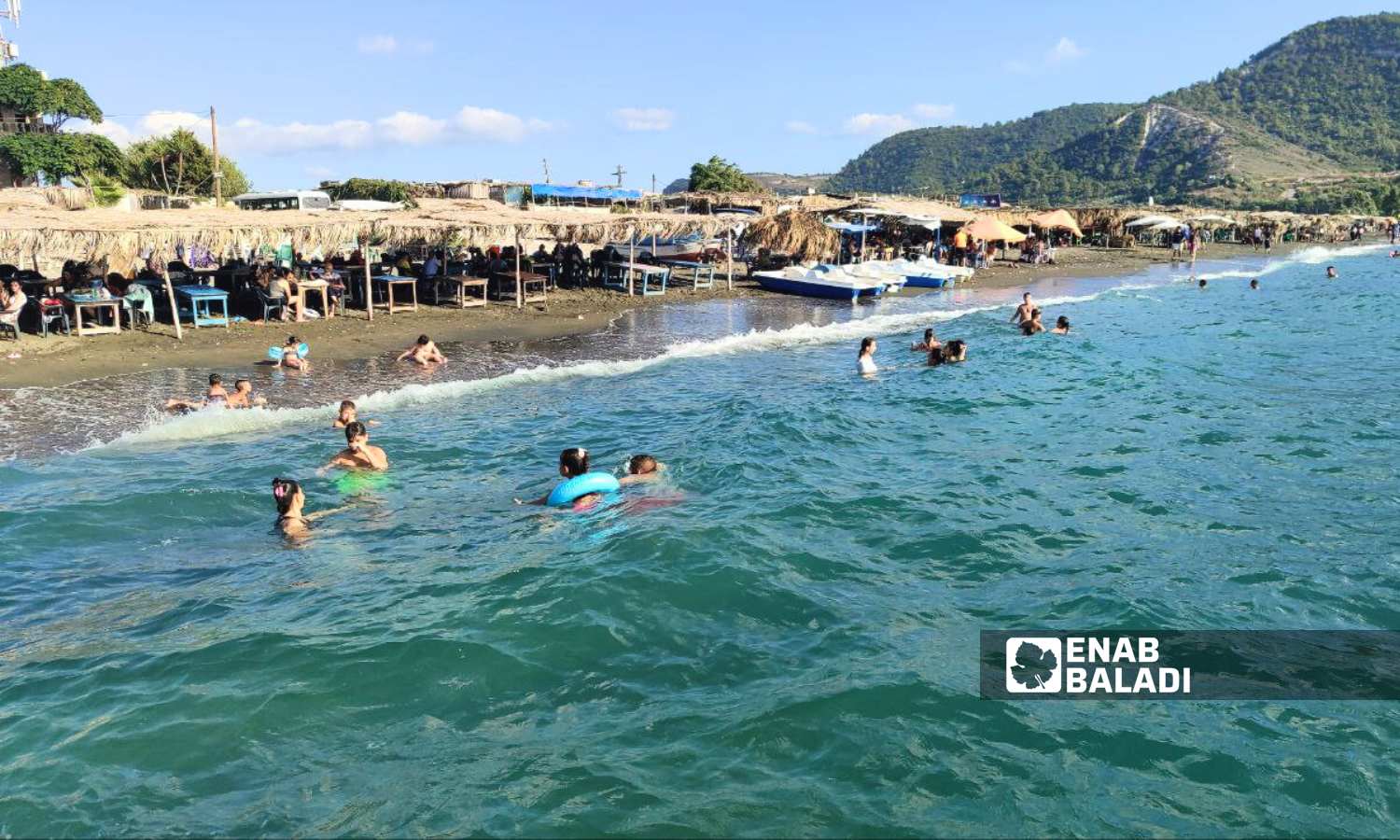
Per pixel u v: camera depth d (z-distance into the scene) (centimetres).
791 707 618
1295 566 888
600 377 1864
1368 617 775
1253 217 7681
